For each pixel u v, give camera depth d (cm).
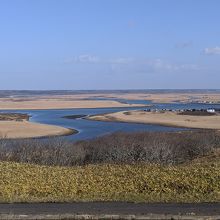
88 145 4344
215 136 5200
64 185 2083
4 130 8625
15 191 1989
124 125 10512
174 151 4000
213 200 1722
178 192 1945
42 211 1552
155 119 12025
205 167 2453
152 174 2256
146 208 1590
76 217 1460
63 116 14225
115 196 1850
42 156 3666
